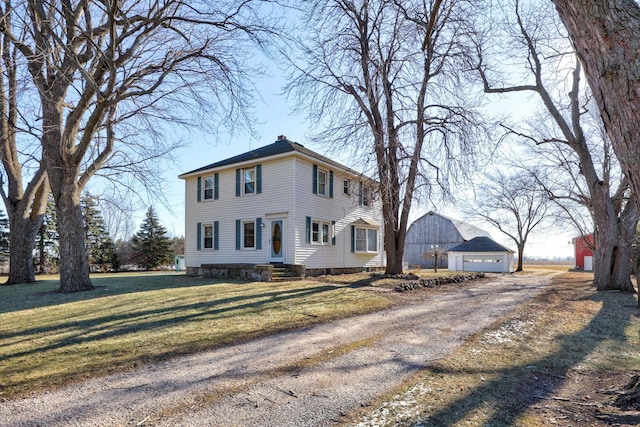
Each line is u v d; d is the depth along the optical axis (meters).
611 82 2.60
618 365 4.93
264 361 5.03
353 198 19.78
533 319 8.15
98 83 11.00
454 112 14.49
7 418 3.35
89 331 6.53
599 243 15.13
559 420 3.20
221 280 15.27
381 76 14.91
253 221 18.02
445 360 5.05
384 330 6.95
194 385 4.15
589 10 2.67
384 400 3.71
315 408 3.53
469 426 3.13
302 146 20.20
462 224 42.88
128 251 38.81
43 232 32.31
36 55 9.01
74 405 3.62
